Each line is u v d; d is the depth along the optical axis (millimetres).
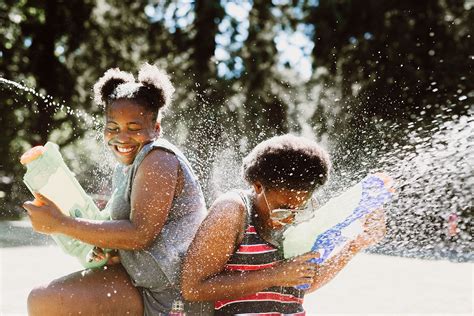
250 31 20078
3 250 9250
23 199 21281
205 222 2900
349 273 7391
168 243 2990
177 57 20422
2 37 21062
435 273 7379
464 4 17188
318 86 18031
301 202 2934
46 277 6598
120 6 21125
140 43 21359
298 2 19312
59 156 3031
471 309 5164
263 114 18828
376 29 17422
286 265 2881
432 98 15594
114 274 3027
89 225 2920
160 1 20797
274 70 19719
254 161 2959
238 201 2924
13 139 21062
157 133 3264
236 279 2857
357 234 3229
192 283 2850
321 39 18219
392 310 5148
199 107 18797
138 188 2971
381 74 16609
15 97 20969
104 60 21359
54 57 21281
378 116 15492
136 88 3160
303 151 2932
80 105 21234
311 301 5598
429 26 17094
